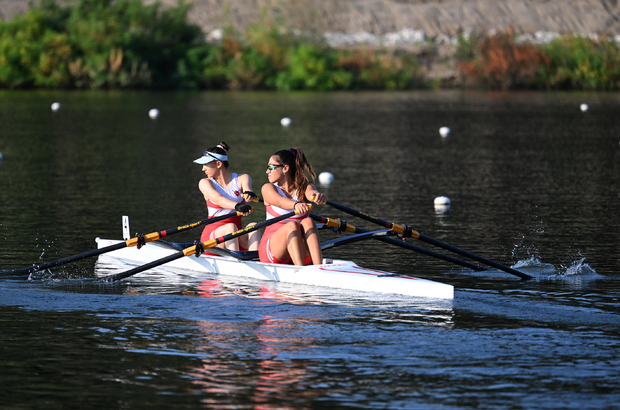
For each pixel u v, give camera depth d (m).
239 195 34.00
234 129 102.69
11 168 65.31
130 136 92.69
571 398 18.66
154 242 33.62
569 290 29.14
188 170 65.44
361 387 19.28
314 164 70.75
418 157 76.44
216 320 24.94
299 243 30.88
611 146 85.75
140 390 19.14
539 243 38.84
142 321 24.80
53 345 22.36
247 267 31.80
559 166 70.06
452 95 187.50
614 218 45.72
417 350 21.91
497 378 19.84
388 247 38.34
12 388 19.28
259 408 18.11
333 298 27.84
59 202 49.75
